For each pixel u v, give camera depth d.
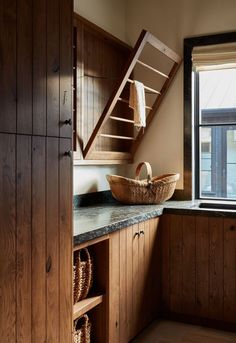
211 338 2.98
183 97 3.84
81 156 3.18
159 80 3.92
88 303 2.35
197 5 3.77
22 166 1.63
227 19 3.66
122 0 3.96
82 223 2.50
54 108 1.81
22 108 1.63
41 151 1.74
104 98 3.53
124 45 3.80
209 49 3.70
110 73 3.64
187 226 3.25
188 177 3.84
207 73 3.90
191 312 3.26
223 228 3.13
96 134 3.14
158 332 3.07
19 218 1.62
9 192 1.57
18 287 1.62
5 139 1.55
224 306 3.14
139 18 3.99
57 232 1.85
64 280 1.90
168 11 3.88
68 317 1.93
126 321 2.76
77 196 3.32
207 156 3.95
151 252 3.15
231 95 3.84
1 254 1.54
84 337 2.37
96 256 2.54
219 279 3.15
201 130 3.95
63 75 1.87
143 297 3.03
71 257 1.95
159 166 3.95
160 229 3.32
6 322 1.57
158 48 3.35
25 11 1.63
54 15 1.80
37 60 1.70
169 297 3.34
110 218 2.71
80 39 3.15
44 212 1.76
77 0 3.25
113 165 3.87
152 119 3.96
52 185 1.81
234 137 3.85
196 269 3.23
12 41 1.57
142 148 4.02
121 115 3.85
